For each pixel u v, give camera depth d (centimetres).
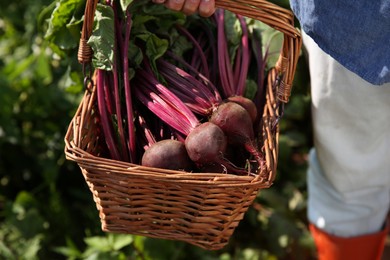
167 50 174
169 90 160
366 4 140
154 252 215
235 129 147
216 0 149
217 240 150
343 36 144
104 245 206
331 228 198
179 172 137
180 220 147
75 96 252
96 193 147
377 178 184
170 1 148
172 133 157
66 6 168
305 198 259
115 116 162
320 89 170
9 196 256
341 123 173
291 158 276
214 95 165
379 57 145
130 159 157
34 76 258
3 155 256
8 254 212
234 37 178
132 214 148
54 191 241
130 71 163
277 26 152
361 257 202
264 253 235
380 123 170
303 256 242
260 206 249
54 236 234
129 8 161
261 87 174
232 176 136
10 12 309
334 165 182
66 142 147
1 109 244
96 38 153
